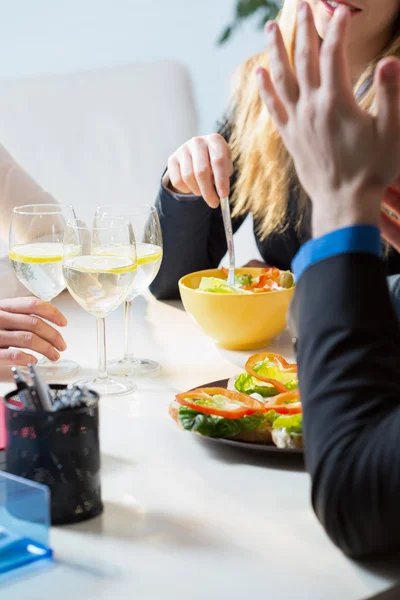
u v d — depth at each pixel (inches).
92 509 31.0
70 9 148.5
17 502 28.7
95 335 56.8
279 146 72.0
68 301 65.5
